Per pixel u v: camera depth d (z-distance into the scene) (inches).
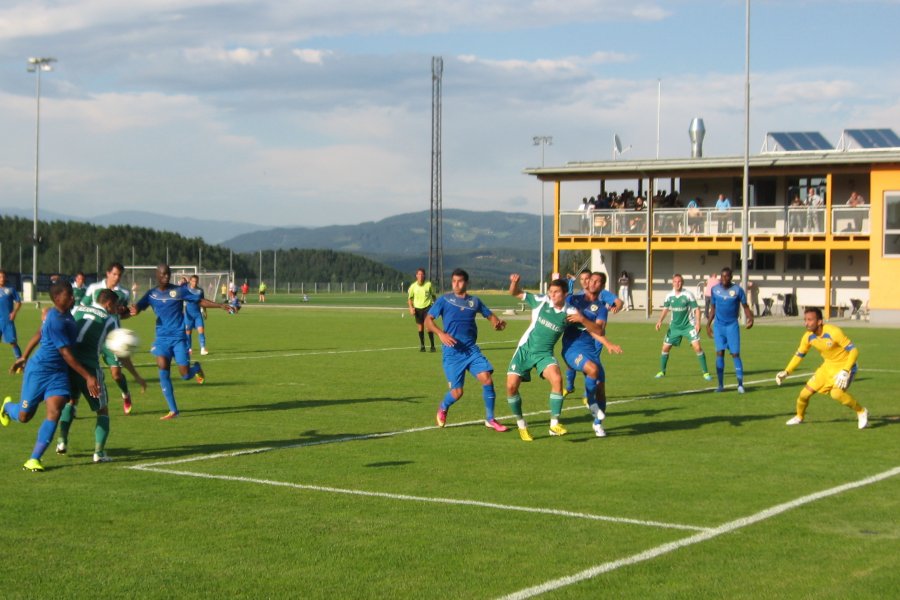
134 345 408.5
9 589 244.7
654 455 426.9
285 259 5457.7
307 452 432.8
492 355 1001.5
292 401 613.3
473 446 449.7
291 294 4062.5
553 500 339.3
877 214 1642.5
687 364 891.4
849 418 542.9
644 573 256.7
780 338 1255.5
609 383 729.6
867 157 1657.2
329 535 293.9
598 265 2048.5
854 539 289.0
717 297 671.1
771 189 1897.1
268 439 469.1
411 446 449.4
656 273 2004.2
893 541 286.7
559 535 293.9
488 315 498.3
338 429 500.4
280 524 306.3
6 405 400.8
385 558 270.7
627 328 1472.7
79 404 592.1
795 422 519.5
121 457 420.2
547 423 523.2
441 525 305.4
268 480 371.9
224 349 1058.7
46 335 384.8
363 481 370.6
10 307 906.7
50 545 283.1
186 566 263.6
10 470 390.0
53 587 246.4
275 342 1173.7
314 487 359.6
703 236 1817.2
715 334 676.1
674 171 1834.4
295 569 261.0
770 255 1902.1
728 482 369.4
